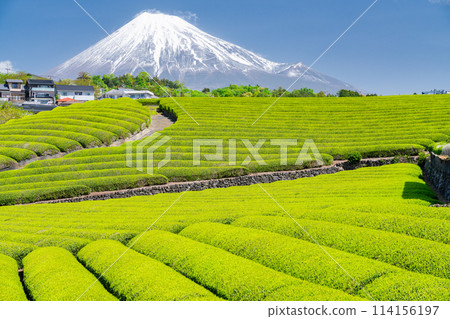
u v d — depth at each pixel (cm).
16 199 3859
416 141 4956
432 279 1327
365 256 1630
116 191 4100
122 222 2616
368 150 4897
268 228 2122
